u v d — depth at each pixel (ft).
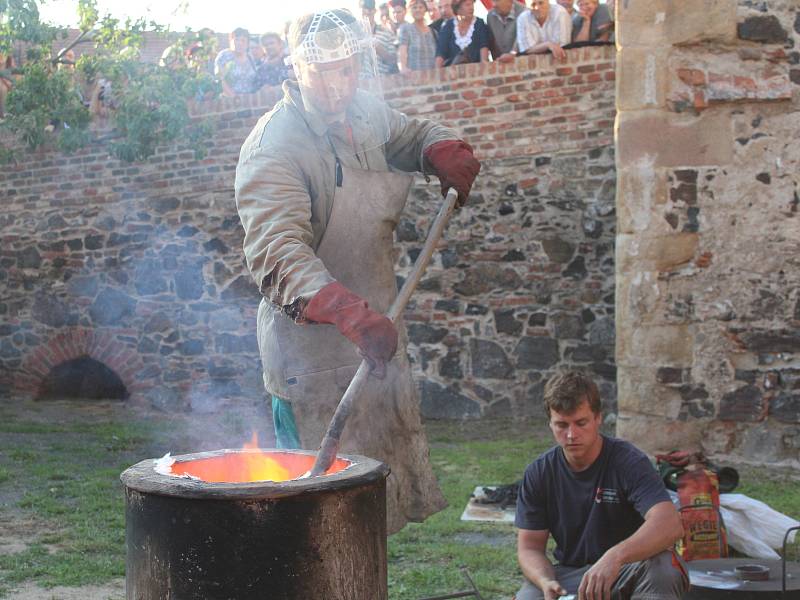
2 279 38.11
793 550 15.11
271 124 9.15
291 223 8.55
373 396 9.90
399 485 10.20
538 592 10.35
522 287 30.32
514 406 30.32
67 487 21.20
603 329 29.45
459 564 15.21
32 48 34.04
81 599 13.85
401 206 9.87
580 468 10.43
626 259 22.50
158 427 30.66
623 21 22.24
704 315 22.21
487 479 21.27
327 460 7.72
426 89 31.17
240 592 6.77
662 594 9.56
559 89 29.78
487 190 30.68
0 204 38.17
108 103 35.96
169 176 35.27
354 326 7.72
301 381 9.62
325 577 6.93
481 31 31.68
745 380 22.04
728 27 21.65
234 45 35.47
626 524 10.35
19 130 33.83
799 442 21.70
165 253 35.35
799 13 21.49
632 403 22.63
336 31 9.00
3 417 32.60
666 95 22.13
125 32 33.53
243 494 6.69
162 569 6.95
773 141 21.77
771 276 21.86
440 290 31.17
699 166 22.12
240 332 34.30
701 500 14.37
